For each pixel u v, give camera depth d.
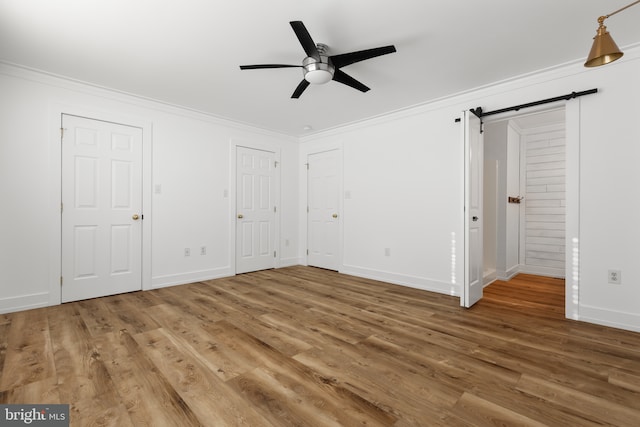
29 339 2.24
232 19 2.11
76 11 2.01
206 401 1.53
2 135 2.79
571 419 1.41
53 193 3.05
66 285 3.14
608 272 2.55
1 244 2.80
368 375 1.78
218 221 4.36
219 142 4.37
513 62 2.72
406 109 3.93
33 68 2.86
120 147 3.49
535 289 3.84
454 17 2.09
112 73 2.96
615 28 2.20
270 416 1.43
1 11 2.00
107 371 1.80
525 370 1.84
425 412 1.46
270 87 3.27
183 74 2.97
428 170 3.75
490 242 4.43
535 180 4.84
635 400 1.55
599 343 2.22
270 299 3.31
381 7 1.98
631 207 2.46
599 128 2.58
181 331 2.42
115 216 3.46
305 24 2.17
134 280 3.60
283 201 5.23
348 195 4.66
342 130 4.74
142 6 1.96
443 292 3.60
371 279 4.32
